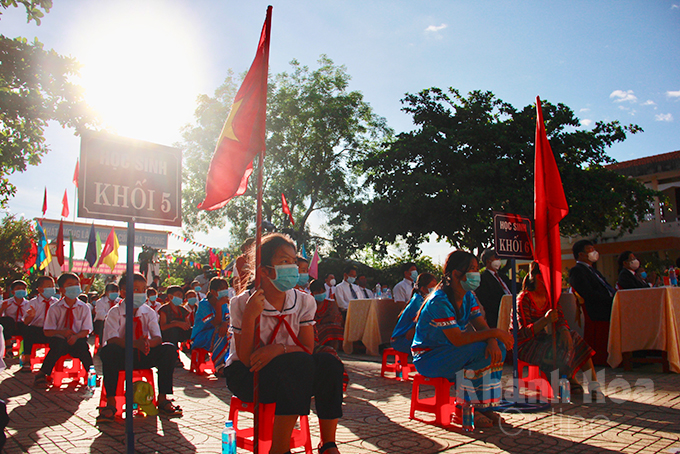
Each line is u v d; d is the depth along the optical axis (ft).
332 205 95.96
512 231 16.98
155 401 15.52
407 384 20.30
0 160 37.78
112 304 30.73
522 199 59.06
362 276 38.45
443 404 13.21
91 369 20.86
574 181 62.08
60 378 20.20
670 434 11.78
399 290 32.24
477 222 65.87
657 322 20.31
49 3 35.70
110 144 10.07
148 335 15.64
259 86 9.72
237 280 11.95
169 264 66.64
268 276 9.71
